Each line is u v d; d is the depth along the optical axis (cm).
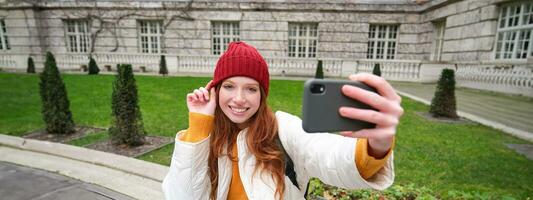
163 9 2089
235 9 2038
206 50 2119
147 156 439
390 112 75
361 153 95
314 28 2069
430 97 1095
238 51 134
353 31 1991
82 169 379
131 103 475
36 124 620
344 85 77
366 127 79
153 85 1248
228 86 136
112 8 2128
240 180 146
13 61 2177
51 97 539
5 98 934
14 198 305
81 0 2139
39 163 396
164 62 1853
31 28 2188
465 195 296
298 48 2100
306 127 74
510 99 1059
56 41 2231
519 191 341
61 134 549
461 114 770
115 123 483
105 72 1992
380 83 76
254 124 141
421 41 1917
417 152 467
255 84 135
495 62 1273
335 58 1955
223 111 142
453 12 1582
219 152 145
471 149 486
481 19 1380
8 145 465
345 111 75
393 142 85
